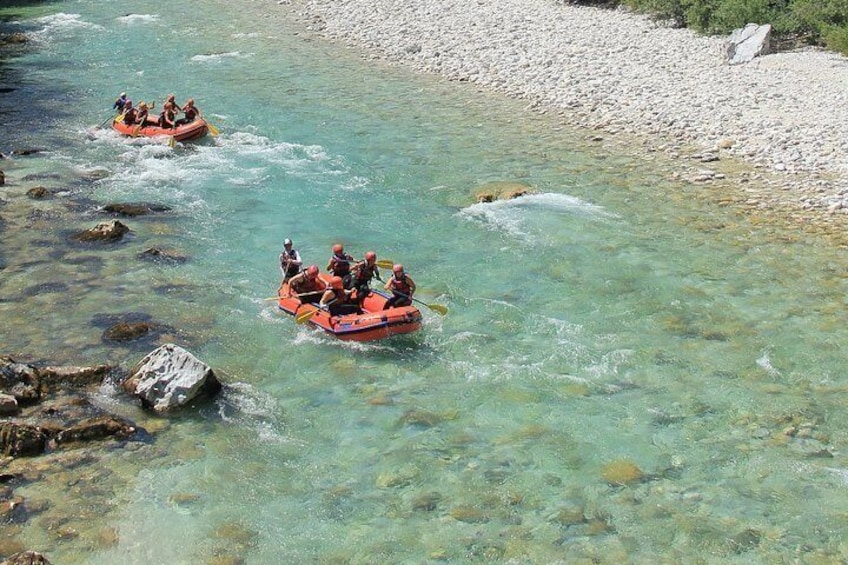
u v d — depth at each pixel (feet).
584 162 81.66
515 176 78.48
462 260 63.87
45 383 47.93
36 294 58.34
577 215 70.54
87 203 73.00
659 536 37.99
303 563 36.68
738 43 111.04
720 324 55.11
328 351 52.60
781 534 38.09
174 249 65.26
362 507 39.93
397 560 36.83
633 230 67.92
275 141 88.07
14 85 106.42
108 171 79.87
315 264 62.95
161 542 37.65
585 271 61.98
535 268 62.49
